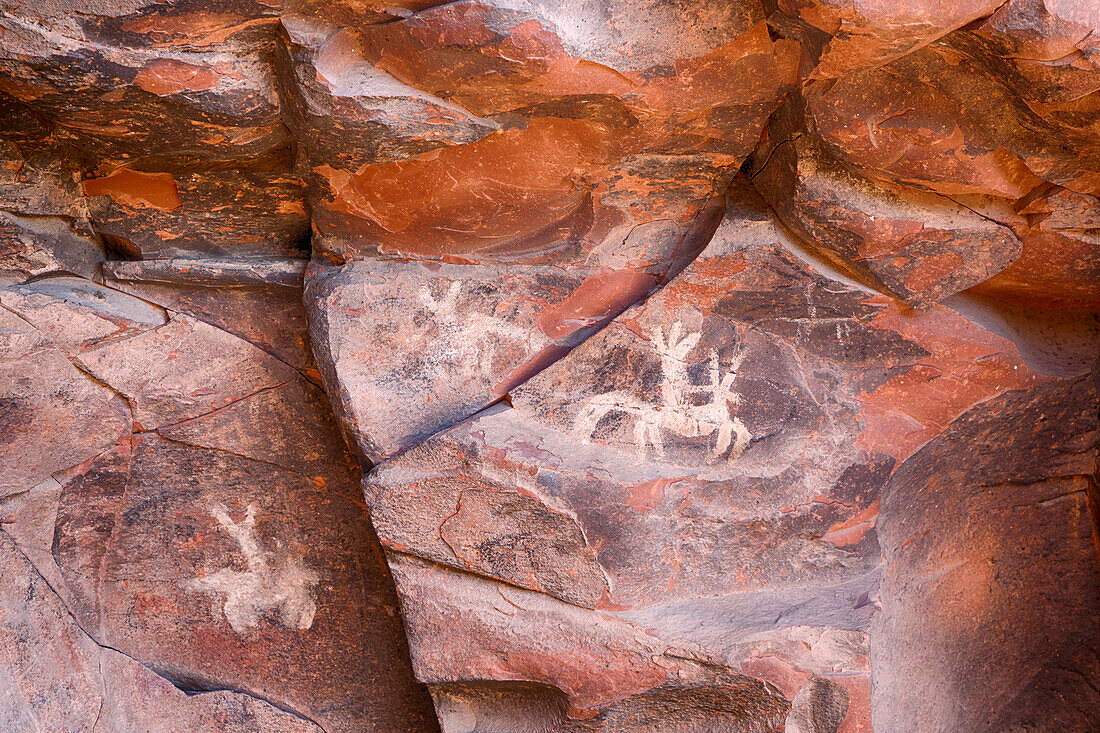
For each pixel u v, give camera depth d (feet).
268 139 11.99
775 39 11.64
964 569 12.76
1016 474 12.68
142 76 11.59
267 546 12.74
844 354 12.37
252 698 12.79
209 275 12.44
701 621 12.16
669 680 12.10
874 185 11.96
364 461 12.35
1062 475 12.67
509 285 12.36
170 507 12.67
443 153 11.98
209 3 11.50
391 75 11.75
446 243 12.33
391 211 12.21
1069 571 12.71
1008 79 11.45
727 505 12.31
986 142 11.70
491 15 11.48
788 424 12.36
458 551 12.17
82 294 12.38
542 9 11.49
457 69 11.64
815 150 11.91
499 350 12.34
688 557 12.27
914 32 11.30
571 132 11.93
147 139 11.94
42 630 12.37
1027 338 12.59
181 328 12.53
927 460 12.53
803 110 11.76
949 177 11.84
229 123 11.84
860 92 11.63
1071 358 12.59
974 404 12.46
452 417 12.31
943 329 12.35
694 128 11.93
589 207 12.24
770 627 12.10
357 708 12.85
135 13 11.47
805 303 12.28
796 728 12.09
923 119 11.66
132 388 12.50
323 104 11.69
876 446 12.42
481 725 12.40
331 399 12.34
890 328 12.33
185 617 12.75
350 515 12.73
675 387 12.32
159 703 12.67
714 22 11.58
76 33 11.48
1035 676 12.76
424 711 12.89
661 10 11.55
